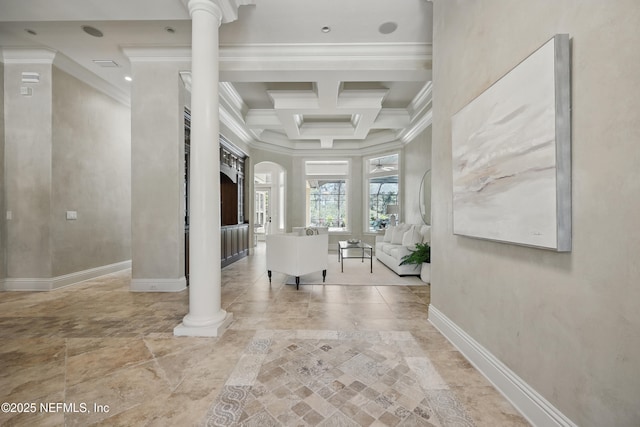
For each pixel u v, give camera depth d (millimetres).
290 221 8008
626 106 973
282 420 1396
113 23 3104
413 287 3900
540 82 1278
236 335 2359
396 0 2809
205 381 1715
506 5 1582
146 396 1573
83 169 4207
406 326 2547
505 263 1600
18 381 1708
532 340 1399
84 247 4230
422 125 5703
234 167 6473
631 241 959
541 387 1345
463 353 2037
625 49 977
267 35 3361
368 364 1914
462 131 1968
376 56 3588
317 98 4891
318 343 2215
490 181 1657
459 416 1432
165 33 3275
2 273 3674
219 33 3320
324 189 8469
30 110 3691
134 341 2238
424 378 1757
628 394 967
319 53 3574
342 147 7949
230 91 4793
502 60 1618
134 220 3584
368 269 5168
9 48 3541
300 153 8039
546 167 1249
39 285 3680
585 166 1124
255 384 1687
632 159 955
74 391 1613
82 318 2713
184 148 3824
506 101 1514
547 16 1303
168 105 3574
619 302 996
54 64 3736
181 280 3623
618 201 999
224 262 5578
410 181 6539
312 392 1614
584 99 1129
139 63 3584
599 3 1066
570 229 1187
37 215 3707
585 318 1122
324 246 4250
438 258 2502
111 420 1389
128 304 3109
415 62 3594
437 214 2521
